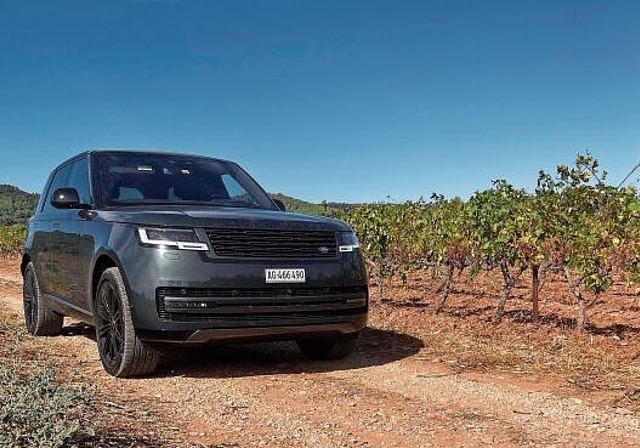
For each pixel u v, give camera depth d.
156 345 4.90
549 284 13.44
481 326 7.98
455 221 9.82
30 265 7.46
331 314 5.27
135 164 6.39
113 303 5.21
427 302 10.89
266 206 6.50
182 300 4.72
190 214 5.04
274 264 5.00
